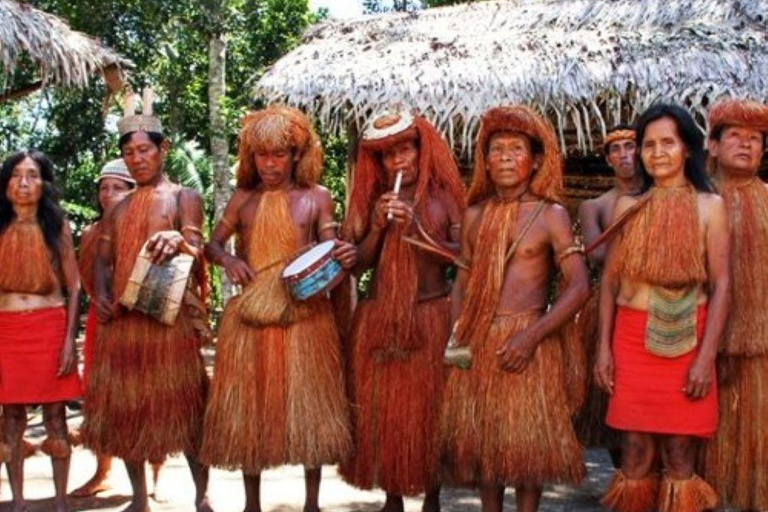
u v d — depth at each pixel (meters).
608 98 5.71
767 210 3.45
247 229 4.04
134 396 3.99
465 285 3.68
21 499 4.30
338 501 4.80
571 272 3.47
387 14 7.80
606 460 5.70
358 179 4.03
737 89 5.52
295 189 4.05
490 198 3.66
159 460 4.00
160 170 4.23
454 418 3.54
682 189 3.32
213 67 12.61
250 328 3.90
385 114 4.00
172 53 14.11
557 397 3.46
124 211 4.17
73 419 6.62
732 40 5.85
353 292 4.30
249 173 4.09
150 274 3.89
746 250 3.42
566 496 4.83
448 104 5.81
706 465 3.46
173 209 4.14
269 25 16.55
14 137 16.50
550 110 5.89
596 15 6.69
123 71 6.60
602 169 8.48
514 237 3.51
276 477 5.34
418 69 6.02
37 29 5.76
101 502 4.76
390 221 3.87
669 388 3.27
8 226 4.17
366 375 3.93
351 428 3.96
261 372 3.86
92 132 15.48
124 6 12.64
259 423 3.83
